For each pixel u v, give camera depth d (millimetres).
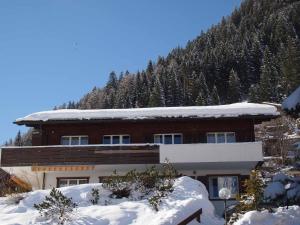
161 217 14664
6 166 24078
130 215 15734
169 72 112438
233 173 24875
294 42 91312
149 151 23766
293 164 11820
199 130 25984
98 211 16188
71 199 16859
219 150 23406
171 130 26109
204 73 111688
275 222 11766
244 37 128375
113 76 144000
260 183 15148
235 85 100812
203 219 16031
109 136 26375
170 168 20766
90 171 25047
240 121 25922
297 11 137000
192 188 18406
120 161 23750
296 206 12352
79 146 24219
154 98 92500
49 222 15336
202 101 87000
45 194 18562
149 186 18484
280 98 77062
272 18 134125
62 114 26125
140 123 26359
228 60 113312
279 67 92562
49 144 26391
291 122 43531
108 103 115938
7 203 18516
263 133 43969
